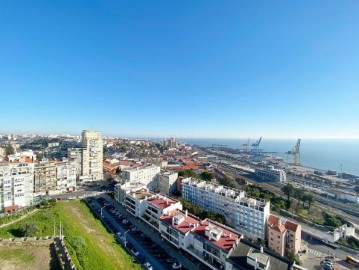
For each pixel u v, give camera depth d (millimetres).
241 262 63656
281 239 87938
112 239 89188
